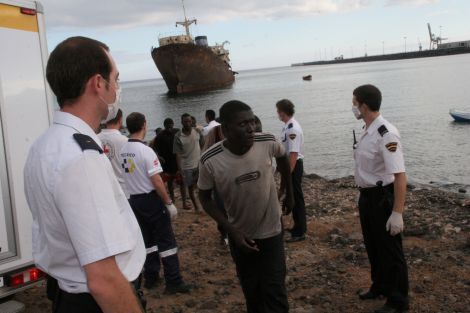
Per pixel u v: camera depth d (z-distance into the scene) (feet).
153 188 16.34
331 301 15.05
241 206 11.19
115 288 5.42
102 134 16.65
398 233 12.84
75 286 5.88
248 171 10.97
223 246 22.07
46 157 5.57
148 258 17.34
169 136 30.14
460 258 17.72
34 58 14.73
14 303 15.94
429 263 17.46
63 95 5.99
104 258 5.36
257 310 12.14
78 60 5.91
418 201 28.73
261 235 11.42
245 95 235.81
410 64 558.97
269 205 11.38
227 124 10.70
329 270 17.79
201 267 19.40
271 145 11.45
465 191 39.14
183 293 16.65
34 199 5.85
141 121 16.87
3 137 13.83
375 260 14.52
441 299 14.48
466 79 208.03
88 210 5.37
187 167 29.63
